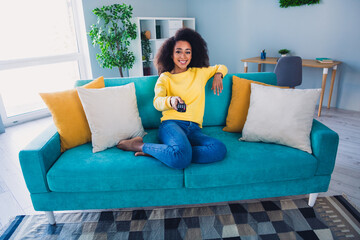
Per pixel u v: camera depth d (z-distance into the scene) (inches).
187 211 64.0
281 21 155.8
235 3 173.5
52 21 140.4
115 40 144.2
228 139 66.7
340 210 63.1
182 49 66.4
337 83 144.4
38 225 61.1
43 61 138.4
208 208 64.9
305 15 145.9
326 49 143.1
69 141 62.6
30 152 52.7
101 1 149.8
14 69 131.1
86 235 57.6
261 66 172.9
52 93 62.9
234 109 70.6
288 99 61.9
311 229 57.4
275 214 62.2
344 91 142.9
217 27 187.9
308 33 147.4
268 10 159.5
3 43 125.4
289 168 56.2
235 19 176.7
